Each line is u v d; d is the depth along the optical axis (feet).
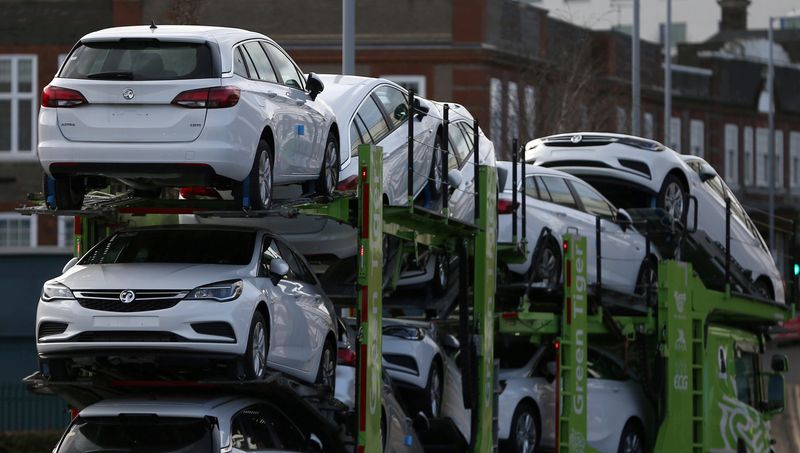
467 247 94.17
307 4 257.34
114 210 74.69
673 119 352.28
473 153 98.32
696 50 399.24
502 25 260.42
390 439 89.04
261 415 73.00
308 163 78.07
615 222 115.96
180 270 70.38
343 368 88.84
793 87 408.46
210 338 68.28
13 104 258.16
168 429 68.85
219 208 72.43
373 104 87.45
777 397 127.75
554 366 110.73
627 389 112.78
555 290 104.53
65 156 69.67
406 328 99.14
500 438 104.22
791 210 407.64
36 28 257.34
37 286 181.57
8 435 156.15
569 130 214.28
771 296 136.98
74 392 75.05
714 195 130.41
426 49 256.11
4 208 258.16
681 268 112.68
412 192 82.53
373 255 75.20
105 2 255.09
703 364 114.93
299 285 77.92
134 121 69.41
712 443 115.65
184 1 160.45
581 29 268.82
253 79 73.10
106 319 68.54
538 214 105.91
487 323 94.38
